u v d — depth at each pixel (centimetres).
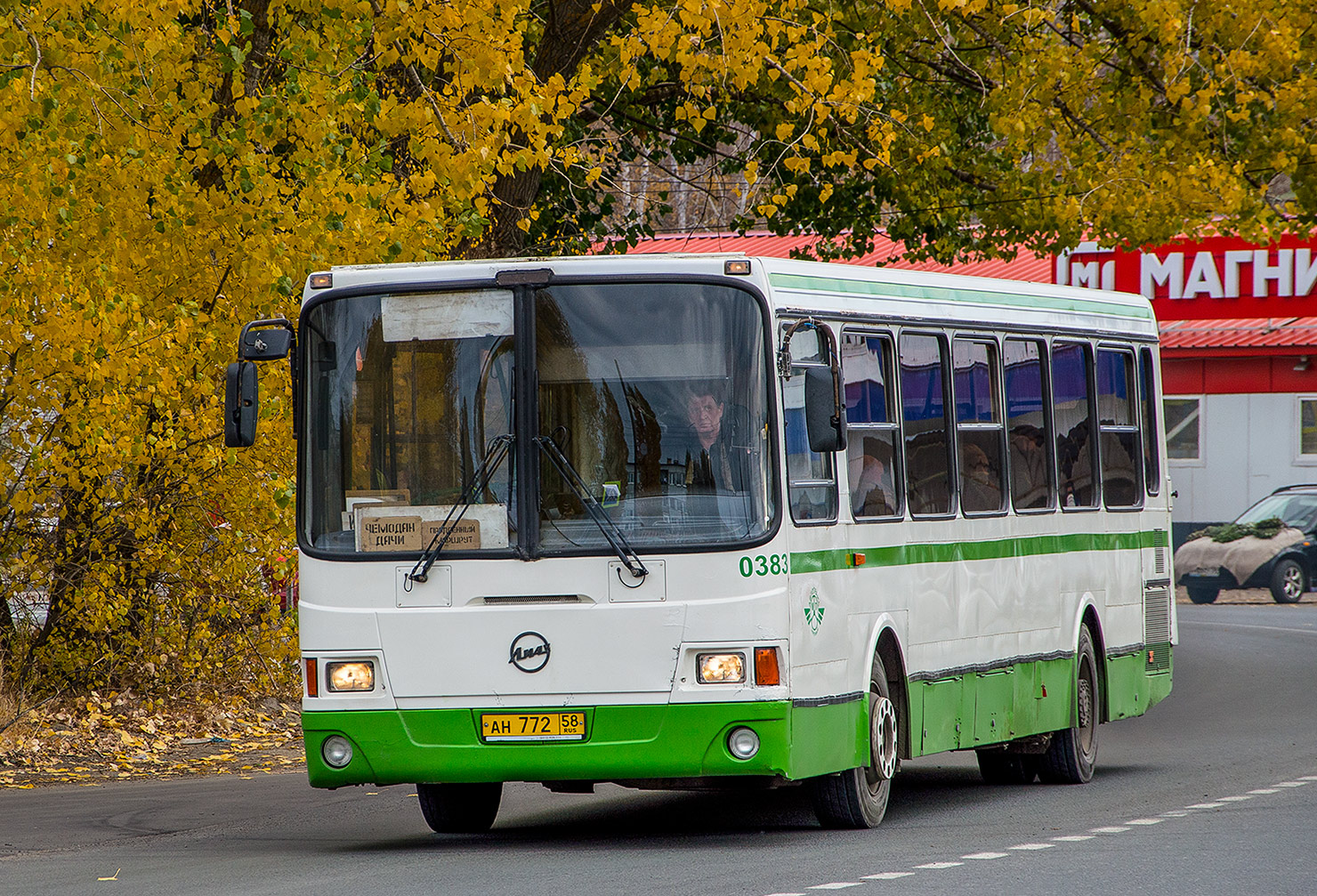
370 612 2630
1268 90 6319
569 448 2622
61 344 3503
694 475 2597
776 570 2575
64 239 3588
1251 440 10369
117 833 3056
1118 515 3872
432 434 2656
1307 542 9450
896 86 6325
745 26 4481
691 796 3494
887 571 2917
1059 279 10900
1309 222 6575
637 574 2569
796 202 6781
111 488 4075
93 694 4438
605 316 2641
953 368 3212
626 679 2562
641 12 4462
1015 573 3384
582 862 2480
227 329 3778
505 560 2603
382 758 2617
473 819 2992
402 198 3859
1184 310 10750
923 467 3083
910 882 2238
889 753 2905
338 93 3722
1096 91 6366
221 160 3725
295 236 3697
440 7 3759
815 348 2791
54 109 3206
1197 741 4397
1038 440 3522
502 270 2662
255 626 4419
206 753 4216
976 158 6650
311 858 2634
